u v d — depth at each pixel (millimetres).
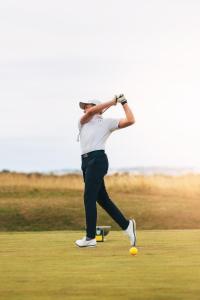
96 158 9016
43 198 19641
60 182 21047
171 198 19891
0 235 11789
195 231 12844
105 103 9016
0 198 19422
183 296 5055
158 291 5262
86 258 7570
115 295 5113
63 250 8586
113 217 9164
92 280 5836
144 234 11711
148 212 18641
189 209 18797
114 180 21609
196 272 6297
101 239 9992
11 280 5867
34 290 5348
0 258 7613
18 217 17844
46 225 17344
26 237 11141
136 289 5359
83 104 9250
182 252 8211
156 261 7211
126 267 6703
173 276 6043
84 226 17312
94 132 9031
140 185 20656
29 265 6930
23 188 20766
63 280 5852
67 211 18344
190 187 19938
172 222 17234
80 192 20875
